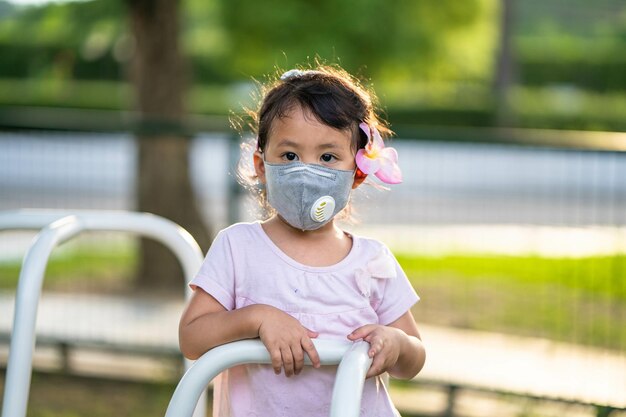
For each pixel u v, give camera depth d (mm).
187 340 2271
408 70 18094
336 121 2273
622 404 5281
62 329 7070
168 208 9188
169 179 9188
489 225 11188
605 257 7398
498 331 7168
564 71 29047
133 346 6281
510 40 27188
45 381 6176
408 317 2445
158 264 8930
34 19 17359
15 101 28641
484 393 5660
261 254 2359
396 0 16453
